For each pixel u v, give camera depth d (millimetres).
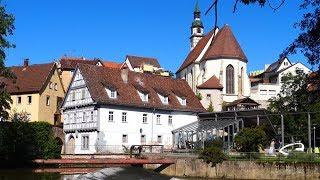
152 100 74938
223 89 98750
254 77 129250
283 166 48938
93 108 68500
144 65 116062
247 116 67688
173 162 55719
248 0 9727
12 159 50344
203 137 68250
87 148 69062
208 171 53469
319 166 47188
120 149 68750
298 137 67500
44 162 46750
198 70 105812
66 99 74312
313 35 10781
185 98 79250
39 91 77562
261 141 59219
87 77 70812
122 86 73562
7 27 45656
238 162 51625
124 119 70188
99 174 29016
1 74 46812
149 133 72750
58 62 102688
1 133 50344
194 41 129750
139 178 28641
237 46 101188
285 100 70875
